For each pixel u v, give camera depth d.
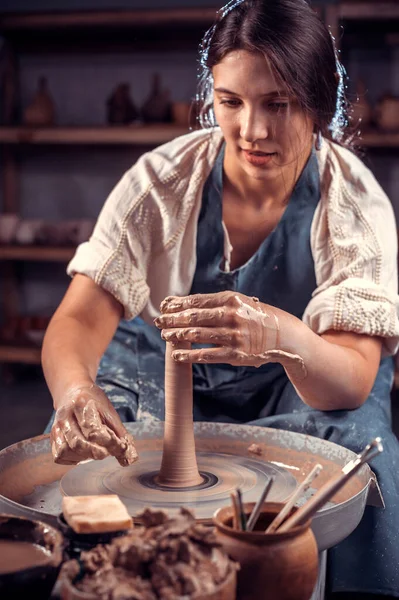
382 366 1.73
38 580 0.71
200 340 1.14
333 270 1.63
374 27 4.22
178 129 4.16
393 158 4.40
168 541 0.69
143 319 1.77
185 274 1.71
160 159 1.73
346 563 1.29
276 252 1.67
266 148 1.42
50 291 4.91
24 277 4.91
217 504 1.08
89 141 4.28
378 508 1.29
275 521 0.79
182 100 4.66
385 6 3.93
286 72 1.35
